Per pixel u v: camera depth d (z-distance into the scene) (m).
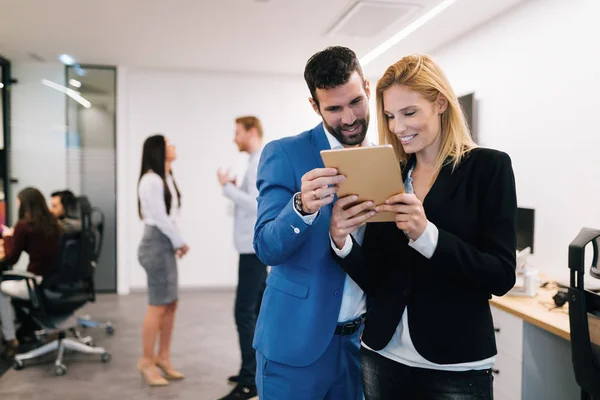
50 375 3.27
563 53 3.04
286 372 1.25
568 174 3.01
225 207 5.81
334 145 1.28
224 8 3.53
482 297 1.08
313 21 3.79
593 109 2.81
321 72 1.15
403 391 1.13
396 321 1.11
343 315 1.28
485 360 1.06
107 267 5.63
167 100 5.66
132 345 3.88
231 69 5.56
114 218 5.61
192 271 5.80
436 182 1.09
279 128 5.86
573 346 1.44
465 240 1.06
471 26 3.93
